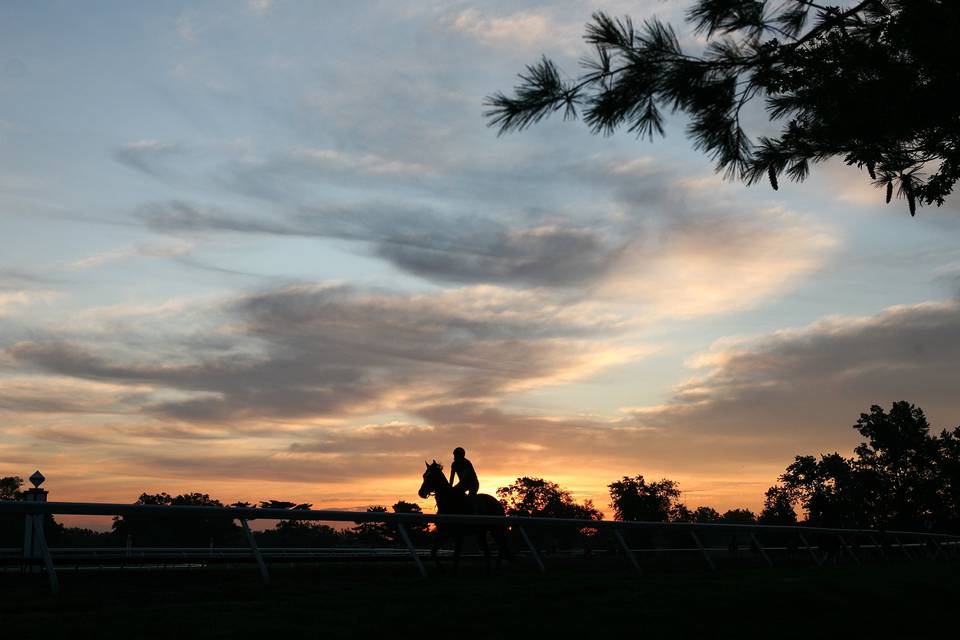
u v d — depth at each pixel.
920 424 99.19
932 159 9.45
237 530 12.58
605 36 7.29
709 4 7.42
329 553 13.66
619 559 17.17
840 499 97.06
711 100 7.80
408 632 7.12
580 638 7.14
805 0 7.72
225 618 7.52
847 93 8.34
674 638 7.36
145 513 10.95
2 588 9.51
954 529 94.62
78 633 6.64
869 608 9.58
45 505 10.10
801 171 9.34
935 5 7.68
